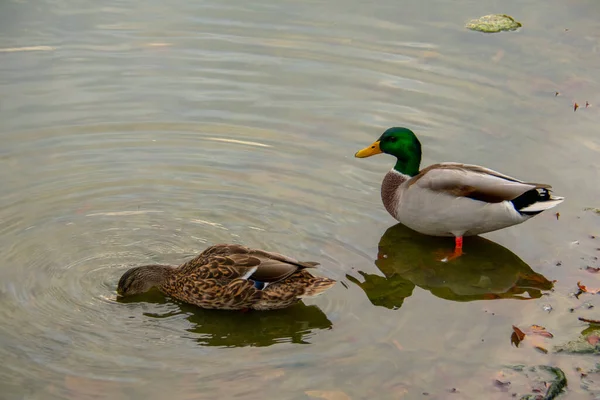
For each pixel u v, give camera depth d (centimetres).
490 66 1268
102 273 852
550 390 698
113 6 1427
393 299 830
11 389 686
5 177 1008
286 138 1107
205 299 809
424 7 1439
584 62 1275
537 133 1116
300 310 814
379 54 1295
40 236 905
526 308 814
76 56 1270
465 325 786
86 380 700
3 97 1168
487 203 894
